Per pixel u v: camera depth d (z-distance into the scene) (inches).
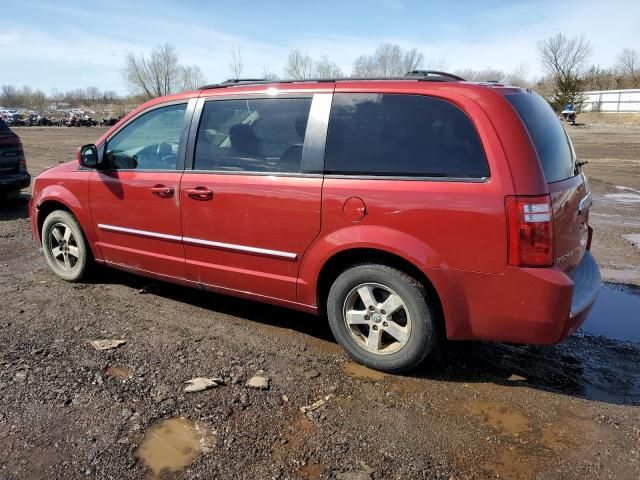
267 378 134.3
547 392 130.0
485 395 128.1
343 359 145.7
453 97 125.6
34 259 237.3
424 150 127.1
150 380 132.5
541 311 117.4
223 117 158.6
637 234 287.9
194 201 160.2
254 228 149.9
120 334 159.5
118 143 183.0
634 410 122.6
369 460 104.2
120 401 122.7
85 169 192.4
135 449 106.5
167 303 185.8
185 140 165.0
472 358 146.8
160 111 174.1
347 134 136.6
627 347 155.3
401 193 126.7
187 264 168.1
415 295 129.6
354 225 133.0
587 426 116.1
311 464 102.9
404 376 136.9
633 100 1839.3
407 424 115.9
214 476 99.3
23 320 169.2
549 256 117.1
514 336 122.1
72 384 129.8
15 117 1925.4
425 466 102.6
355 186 132.5
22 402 121.8
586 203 144.7
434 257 123.9
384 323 136.4
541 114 135.3
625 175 539.5
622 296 195.8
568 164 138.0
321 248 139.1
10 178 346.9
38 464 101.9
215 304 185.3
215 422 115.6
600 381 135.8
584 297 128.3
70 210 197.5
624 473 101.1
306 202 139.3
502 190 117.0
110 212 183.9
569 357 148.6
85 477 98.7
